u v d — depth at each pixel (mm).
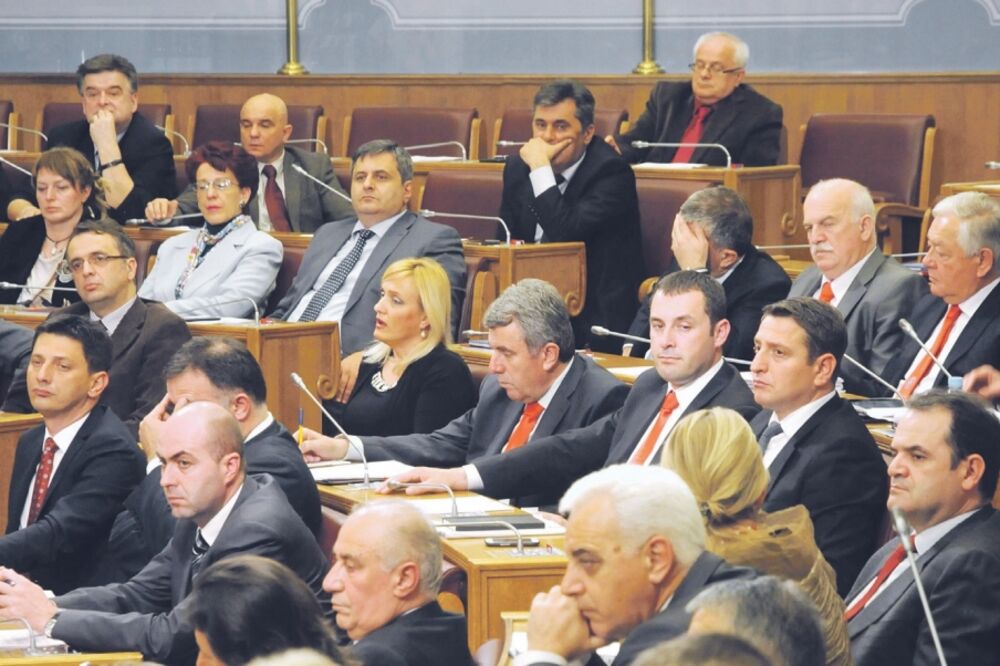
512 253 17609
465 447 13656
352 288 17609
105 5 28359
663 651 4348
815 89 24031
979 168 23156
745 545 8492
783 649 5566
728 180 18984
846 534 10531
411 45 26984
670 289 11812
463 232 20250
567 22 26062
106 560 12758
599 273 18422
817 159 22156
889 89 23625
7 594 10211
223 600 7555
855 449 10664
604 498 7473
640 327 16531
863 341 14281
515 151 24391
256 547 10219
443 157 23438
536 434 12836
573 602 7496
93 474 12789
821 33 24344
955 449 9195
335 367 16281
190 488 10453
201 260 18453
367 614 8750
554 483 12312
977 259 13094
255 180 18656
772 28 24625
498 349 12828
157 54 28234
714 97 21078
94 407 13125
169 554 10898
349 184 22516
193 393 11766
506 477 12125
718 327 11820
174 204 20266
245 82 27547
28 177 23328
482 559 9922
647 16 25375
